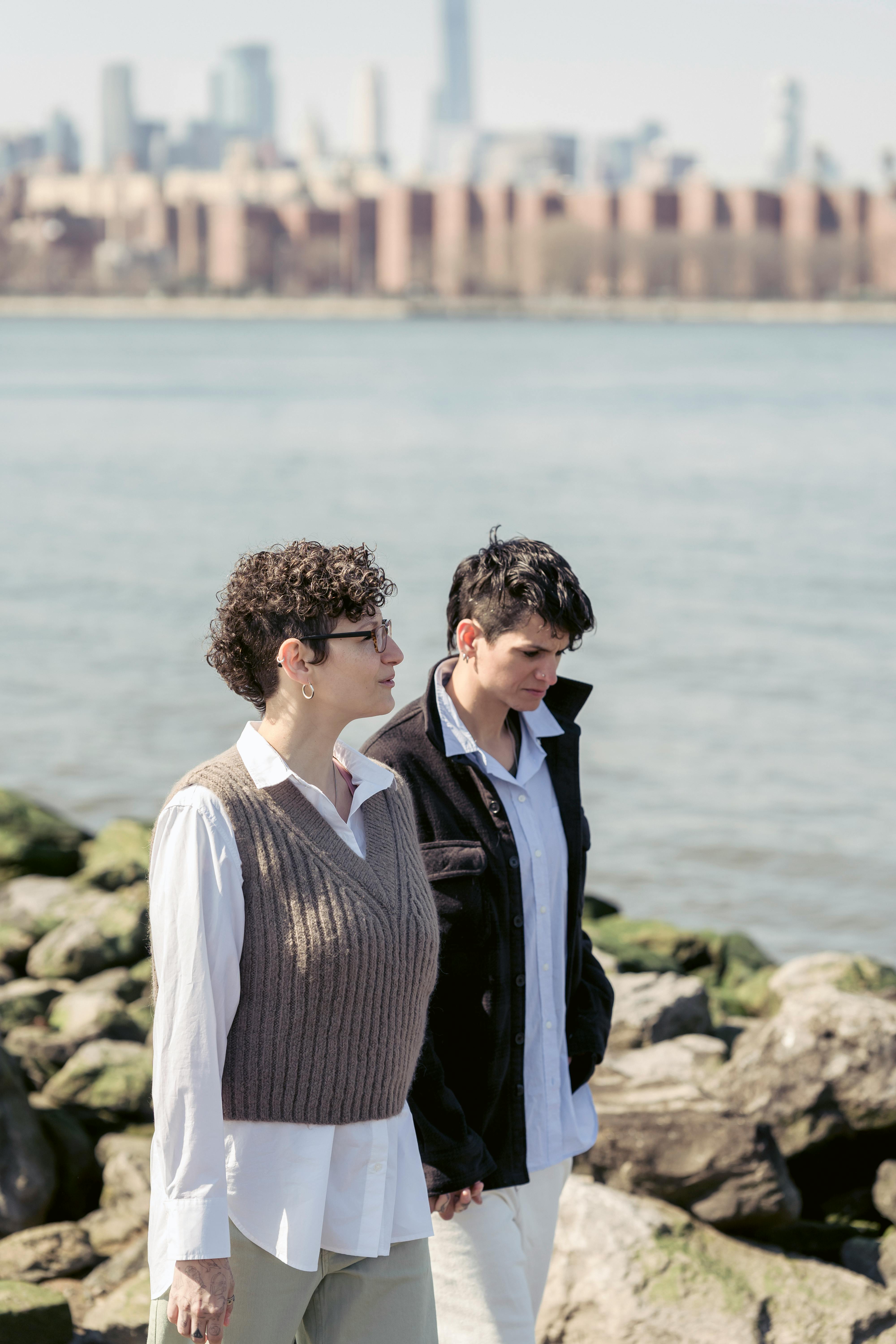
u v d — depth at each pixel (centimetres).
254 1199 265
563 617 312
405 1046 276
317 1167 266
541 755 334
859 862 1117
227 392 7062
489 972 318
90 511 3083
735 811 1222
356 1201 270
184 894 259
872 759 1373
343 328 18200
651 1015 560
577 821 335
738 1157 446
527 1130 325
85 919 774
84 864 966
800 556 2542
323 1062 265
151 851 271
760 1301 404
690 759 1370
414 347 13075
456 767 321
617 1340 398
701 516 3042
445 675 338
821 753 1392
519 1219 330
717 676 1686
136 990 715
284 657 273
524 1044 323
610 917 902
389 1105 274
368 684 275
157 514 3047
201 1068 255
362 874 272
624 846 1153
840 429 5247
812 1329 398
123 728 1490
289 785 273
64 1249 471
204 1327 252
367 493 3397
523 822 326
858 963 696
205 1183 254
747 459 4225
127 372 8850
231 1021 265
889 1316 404
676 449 4506
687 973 808
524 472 3875
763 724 1491
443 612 1952
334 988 264
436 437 4859
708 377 8488
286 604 271
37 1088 584
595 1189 433
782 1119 481
